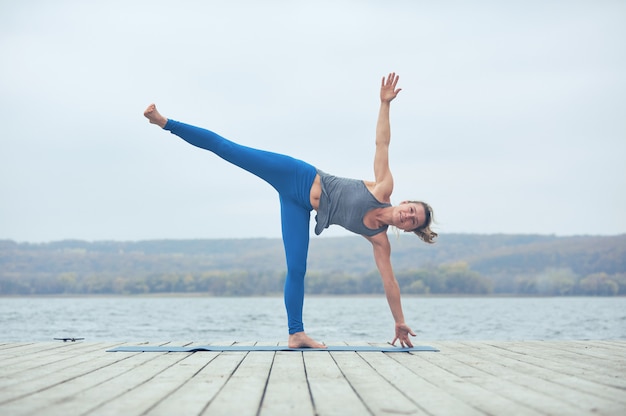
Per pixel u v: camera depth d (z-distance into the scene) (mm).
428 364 4992
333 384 3984
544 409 3166
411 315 36281
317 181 6109
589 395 3557
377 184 5918
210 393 3652
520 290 81312
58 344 7008
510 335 19312
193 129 6086
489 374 4410
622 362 5090
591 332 20812
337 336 17781
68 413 3082
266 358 5473
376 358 5434
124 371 4605
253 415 3045
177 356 5664
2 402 3367
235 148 6113
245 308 50375
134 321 28000
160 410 3160
